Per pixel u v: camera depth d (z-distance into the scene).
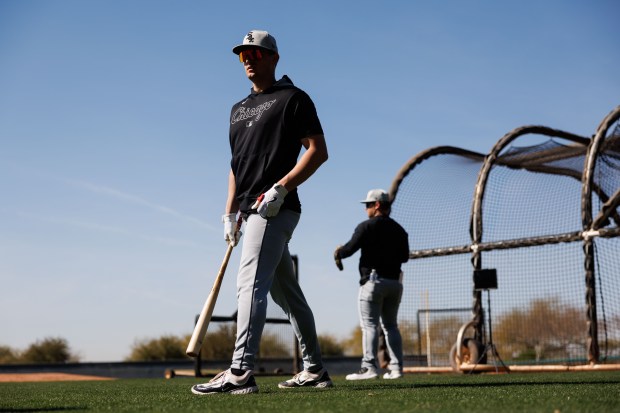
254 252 3.86
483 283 9.07
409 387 4.38
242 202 4.01
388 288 6.91
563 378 6.01
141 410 2.80
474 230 10.73
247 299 3.82
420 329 11.18
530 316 10.59
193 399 3.36
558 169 11.06
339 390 4.02
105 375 16.48
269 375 10.05
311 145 3.95
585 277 9.59
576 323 10.25
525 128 10.61
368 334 6.91
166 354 24.19
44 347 25.23
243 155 4.03
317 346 4.43
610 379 5.51
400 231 7.05
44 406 3.26
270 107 4.00
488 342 10.07
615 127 9.75
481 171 10.79
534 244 10.09
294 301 4.31
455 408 2.61
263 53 4.11
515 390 3.74
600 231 9.45
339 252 6.98
